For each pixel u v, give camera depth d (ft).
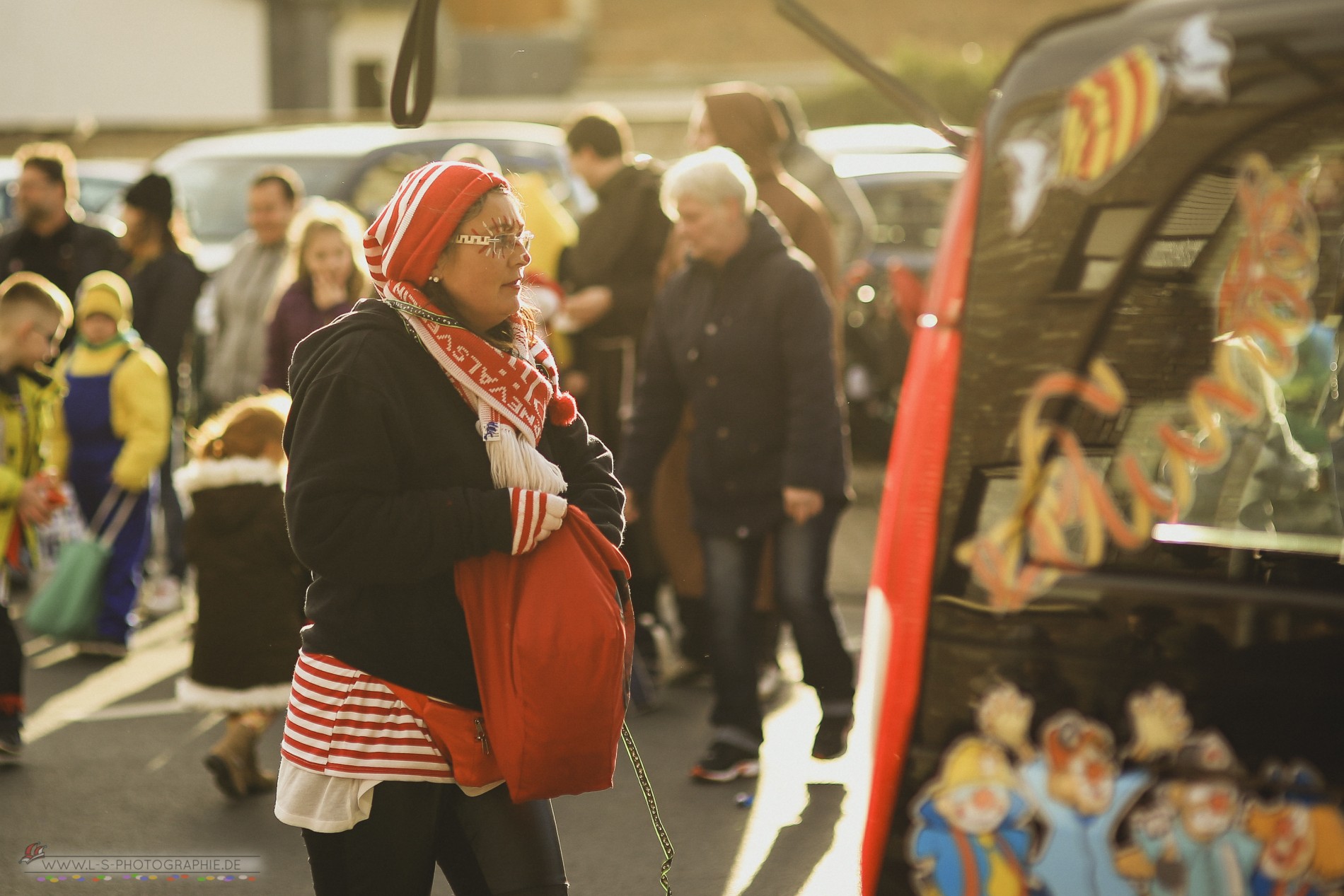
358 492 11.10
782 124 27.53
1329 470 10.37
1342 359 10.48
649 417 23.06
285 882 19.34
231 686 21.61
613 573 12.04
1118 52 10.10
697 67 144.66
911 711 10.15
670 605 34.50
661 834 12.41
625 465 23.11
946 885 9.96
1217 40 9.84
